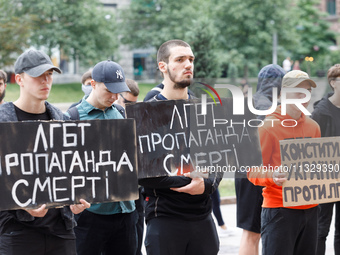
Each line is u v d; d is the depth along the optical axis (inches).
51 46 1692.9
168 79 172.6
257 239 220.4
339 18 2426.2
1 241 152.0
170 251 165.9
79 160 152.7
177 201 166.4
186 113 171.6
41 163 148.6
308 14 2305.6
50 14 1658.5
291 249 184.2
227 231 313.9
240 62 1871.3
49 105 158.1
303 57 1985.7
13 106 152.8
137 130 167.5
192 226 167.2
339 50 2272.4
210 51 761.0
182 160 170.7
